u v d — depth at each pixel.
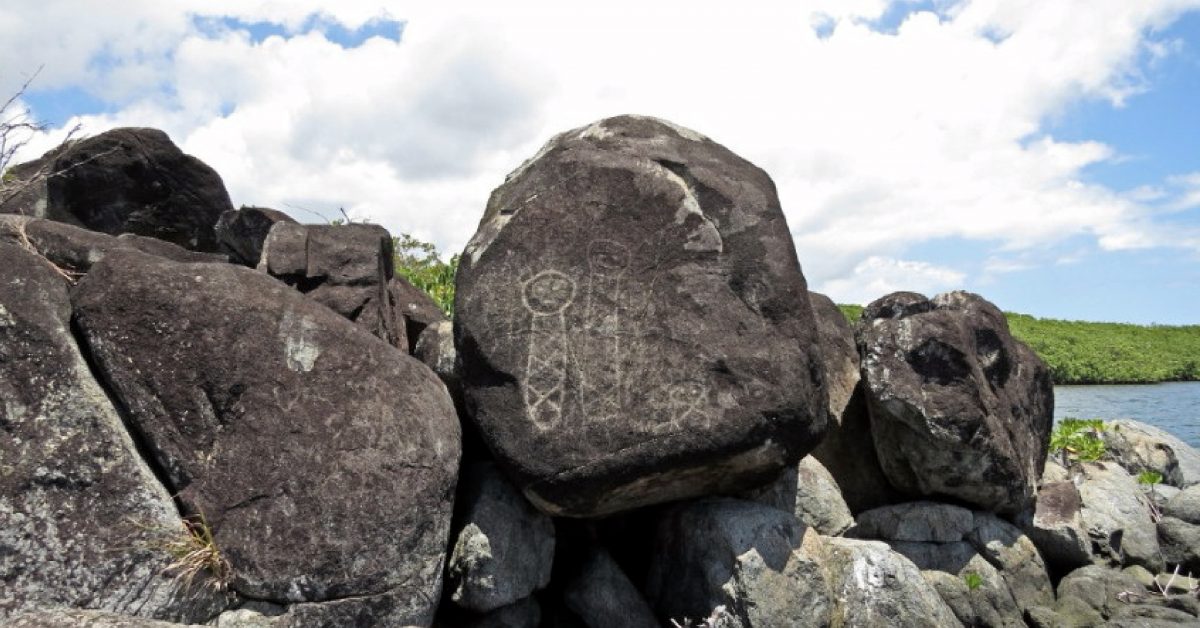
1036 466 7.64
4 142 6.39
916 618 5.45
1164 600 6.65
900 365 6.65
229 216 7.71
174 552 4.07
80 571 3.96
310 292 6.30
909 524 6.62
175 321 4.41
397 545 4.42
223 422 4.36
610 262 5.45
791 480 6.25
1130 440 10.47
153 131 9.59
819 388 5.51
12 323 4.18
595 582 5.44
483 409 5.20
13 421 4.07
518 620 5.17
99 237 5.21
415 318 7.48
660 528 5.75
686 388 5.17
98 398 4.24
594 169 5.65
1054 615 6.32
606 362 5.22
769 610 5.12
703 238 5.55
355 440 4.48
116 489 4.12
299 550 4.23
